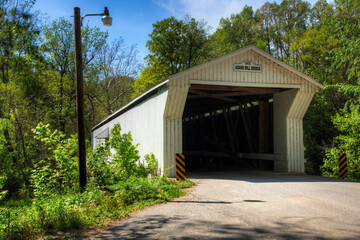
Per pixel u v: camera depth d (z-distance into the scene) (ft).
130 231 15.79
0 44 31.24
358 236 13.62
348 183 31.30
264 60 40.37
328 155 41.91
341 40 47.62
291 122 43.34
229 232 14.80
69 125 98.32
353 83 55.88
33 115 84.33
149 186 26.25
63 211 18.42
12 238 15.17
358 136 39.60
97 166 32.73
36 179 32.01
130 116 56.85
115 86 125.49
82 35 97.55
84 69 98.84
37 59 34.45
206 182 33.47
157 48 104.99
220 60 37.99
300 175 40.14
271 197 23.35
